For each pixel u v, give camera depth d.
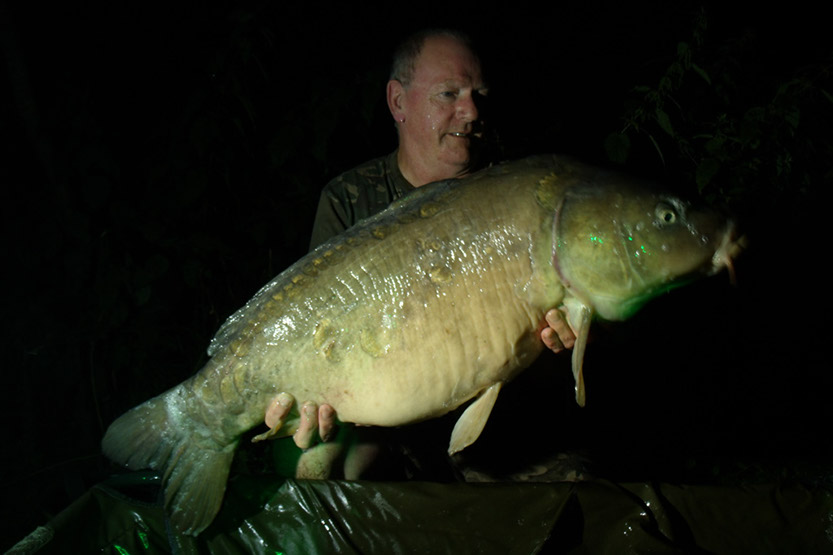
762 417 1.71
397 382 0.94
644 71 2.07
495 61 2.09
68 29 2.06
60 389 1.95
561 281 0.94
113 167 1.88
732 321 1.79
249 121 1.90
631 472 1.54
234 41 1.83
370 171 1.37
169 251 1.85
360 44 2.08
